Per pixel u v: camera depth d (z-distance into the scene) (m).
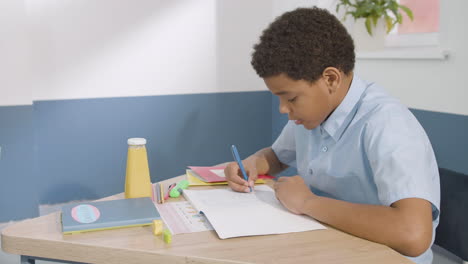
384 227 0.79
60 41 2.41
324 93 0.92
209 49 2.72
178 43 2.64
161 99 2.64
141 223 0.87
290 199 0.94
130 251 0.77
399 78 1.99
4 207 2.39
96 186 2.57
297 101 0.92
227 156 2.87
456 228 1.02
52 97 2.43
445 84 1.77
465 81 1.69
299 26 0.89
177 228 0.86
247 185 1.09
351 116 1.00
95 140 2.53
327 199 0.90
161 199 1.02
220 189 1.11
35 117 2.42
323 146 1.07
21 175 2.40
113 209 0.92
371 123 0.94
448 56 1.75
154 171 2.69
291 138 1.30
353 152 0.99
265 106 2.94
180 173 2.75
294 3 2.61
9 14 2.28
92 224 0.84
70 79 2.45
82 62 2.46
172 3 2.60
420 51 1.89
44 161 2.46
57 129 2.46
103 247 0.78
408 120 0.94
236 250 0.77
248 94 2.87
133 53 2.55
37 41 2.38
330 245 0.79
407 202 0.81
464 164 1.71
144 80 2.59
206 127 2.78
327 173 1.06
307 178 1.14
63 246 0.79
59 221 0.90
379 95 1.01
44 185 2.47
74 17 2.41
